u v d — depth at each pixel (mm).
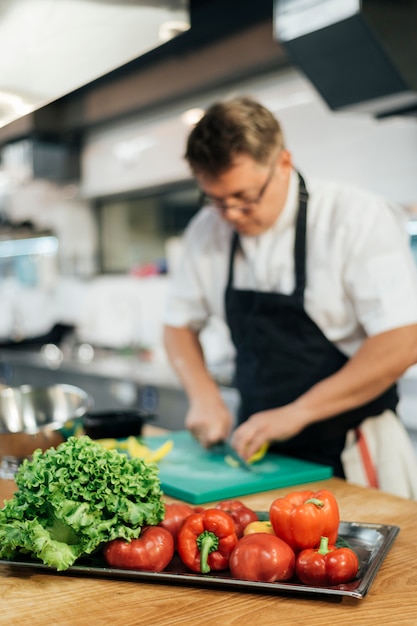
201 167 1630
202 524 1052
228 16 2660
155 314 4430
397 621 913
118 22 1469
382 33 2025
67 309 5121
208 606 959
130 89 3381
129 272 4703
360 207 1803
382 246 1761
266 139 1623
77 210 4930
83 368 3910
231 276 2014
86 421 1927
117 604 969
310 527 1018
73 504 1007
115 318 4723
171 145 3984
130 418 1973
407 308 1722
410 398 2791
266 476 1582
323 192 1865
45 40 1554
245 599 980
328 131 3197
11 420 1830
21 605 970
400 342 1705
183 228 4430
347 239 1789
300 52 2254
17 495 1054
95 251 4918
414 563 1095
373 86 2188
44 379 4262
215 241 2061
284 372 1929
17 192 5406
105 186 4496
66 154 4508
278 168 1745
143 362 3951
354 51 2111
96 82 3455
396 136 2936
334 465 1811
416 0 2096
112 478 1029
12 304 5691
